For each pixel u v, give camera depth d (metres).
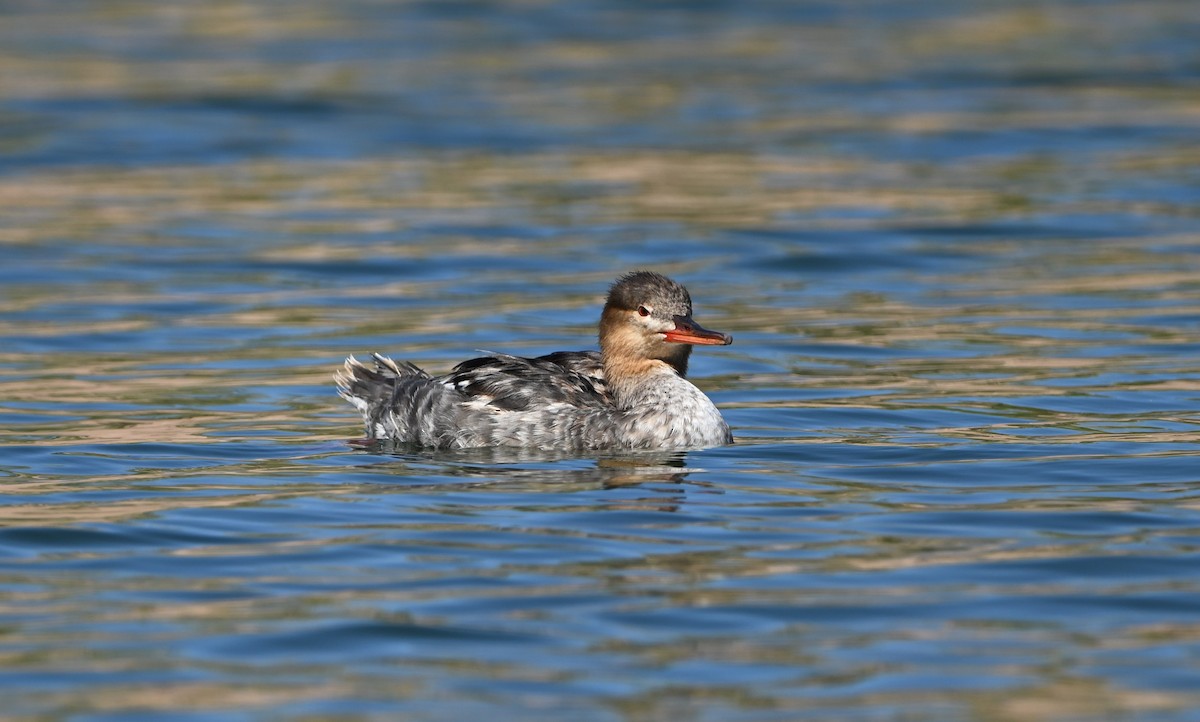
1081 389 16.08
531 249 23.44
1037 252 23.25
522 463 13.58
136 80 35.12
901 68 36.97
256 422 15.16
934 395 15.97
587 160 28.98
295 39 39.78
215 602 9.96
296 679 8.80
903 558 10.76
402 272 22.22
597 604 9.88
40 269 22.16
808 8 44.59
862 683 8.74
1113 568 10.51
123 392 16.28
